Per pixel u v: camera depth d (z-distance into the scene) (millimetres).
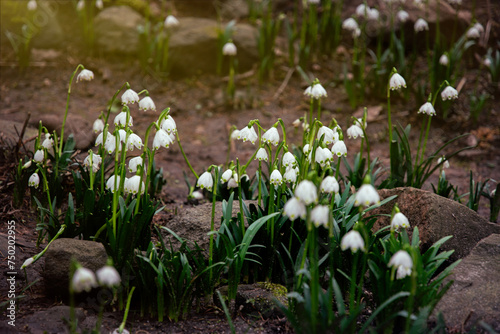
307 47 7266
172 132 2902
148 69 7426
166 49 7352
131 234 2781
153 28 7910
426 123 6590
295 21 7590
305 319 2295
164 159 5875
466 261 3000
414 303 2461
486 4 8180
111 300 2836
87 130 5121
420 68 7578
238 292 2891
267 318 2801
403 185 4246
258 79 7406
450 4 8148
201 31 7453
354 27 6883
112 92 7020
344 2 8430
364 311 2807
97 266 2779
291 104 7016
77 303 2820
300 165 2955
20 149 4402
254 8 8375
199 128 6586
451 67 6535
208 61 7477
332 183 2242
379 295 2533
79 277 1820
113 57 7652
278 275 3113
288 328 2699
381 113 6809
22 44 7410
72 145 4090
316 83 3412
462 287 2766
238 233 2973
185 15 8602
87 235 3158
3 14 7566
